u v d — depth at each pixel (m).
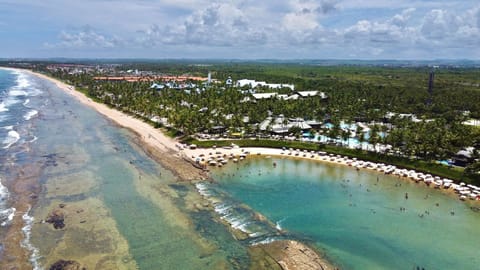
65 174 96.12
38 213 72.88
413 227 74.25
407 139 118.69
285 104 176.50
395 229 73.25
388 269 59.75
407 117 162.62
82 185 88.81
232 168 109.62
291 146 131.12
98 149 122.81
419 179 101.12
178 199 83.56
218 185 94.62
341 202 86.19
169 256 59.91
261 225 72.75
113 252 60.19
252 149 129.25
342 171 109.62
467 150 110.88
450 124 155.25
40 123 161.62
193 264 58.03
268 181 99.25
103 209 76.00
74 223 69.38
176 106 176.38
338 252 64.12
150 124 169.88
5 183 87.88
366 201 87.19
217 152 123.25
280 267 58.28
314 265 59.44
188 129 138.75
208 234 67.81
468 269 60.28
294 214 78.81
